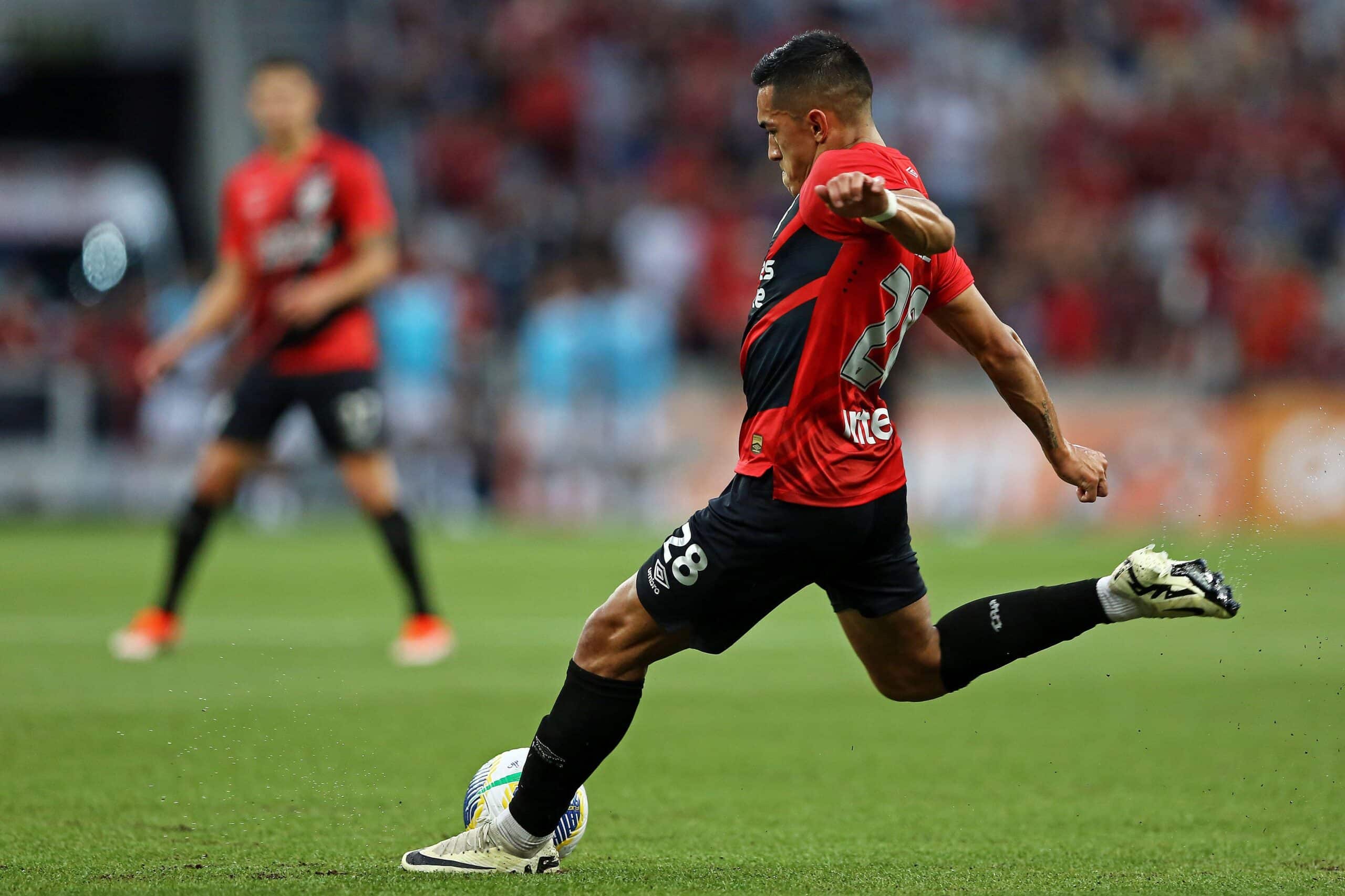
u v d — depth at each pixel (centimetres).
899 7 8175
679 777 1884
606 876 1359
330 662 2780
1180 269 7088
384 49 7800
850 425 1334
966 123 7725
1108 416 6175
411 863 1368
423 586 2819
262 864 1396
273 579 4197
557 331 6178
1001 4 8288
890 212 1202
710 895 1280
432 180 7431
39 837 1507
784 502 1315
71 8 7944
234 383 2797
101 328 6281
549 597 3875
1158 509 6144
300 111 2738
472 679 2616
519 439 6231
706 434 6188
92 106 8394
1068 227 7294
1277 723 2314
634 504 6219
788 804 1733
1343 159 8088
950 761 2000
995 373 1426
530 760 1348
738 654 3108
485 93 7725
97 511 6181
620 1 7950
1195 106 8031
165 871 1359
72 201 7588
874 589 1389
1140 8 8388
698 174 7375
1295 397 6156
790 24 8050
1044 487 6119
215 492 2780
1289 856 1482
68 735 2066
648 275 6969
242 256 2789
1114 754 2058
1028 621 1413
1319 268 7706
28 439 6138
